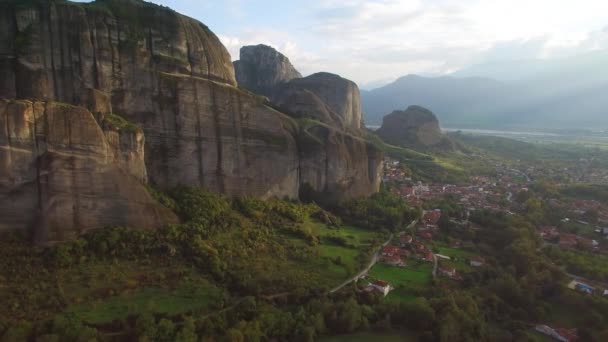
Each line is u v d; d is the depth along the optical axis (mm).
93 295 65750
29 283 65125
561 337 70938
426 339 68000
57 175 71688
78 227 73688
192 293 70750
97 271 70625
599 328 72500
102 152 76000
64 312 61562
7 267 66625
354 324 70062
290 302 74688
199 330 62719
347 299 76688
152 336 59219
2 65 80438
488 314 77062
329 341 67188
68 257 70125
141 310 64562
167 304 67125
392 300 79812
